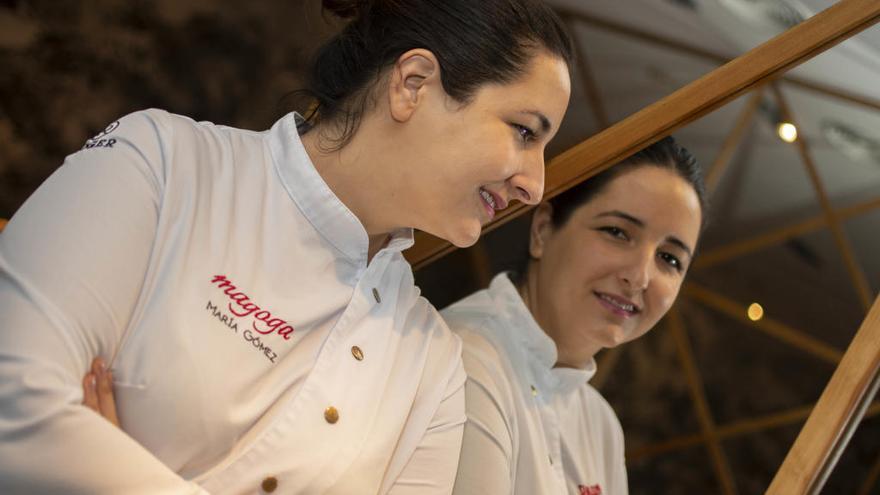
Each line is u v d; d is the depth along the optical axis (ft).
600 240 6.66
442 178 4.83
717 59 18.07
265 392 4.73
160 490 4.13
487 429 5.89
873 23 5.91
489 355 6.35
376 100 4.94
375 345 5.12
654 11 18.26
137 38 19.40
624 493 7.56
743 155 20.88
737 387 24.11
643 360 23.72
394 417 5.13
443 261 19.83
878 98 14.78
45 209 4.43
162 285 4.59
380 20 5.05
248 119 20.11
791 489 5.64
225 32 19.97
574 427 7.16
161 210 4.65
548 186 6.41
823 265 22.11
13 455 4.00
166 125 4.85
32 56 18.57
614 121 20.59
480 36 4.85
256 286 4.80
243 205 4.92
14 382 4.02
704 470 23.58
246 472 4.62
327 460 4.77
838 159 19.56
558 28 5.08
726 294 23.15
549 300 6.79
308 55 5.32
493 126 4.80
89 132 18.88
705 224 7.10
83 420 4.07
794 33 5.99
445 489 5.35
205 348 4.58
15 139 18.17
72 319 4.20
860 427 23.63
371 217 5.04
